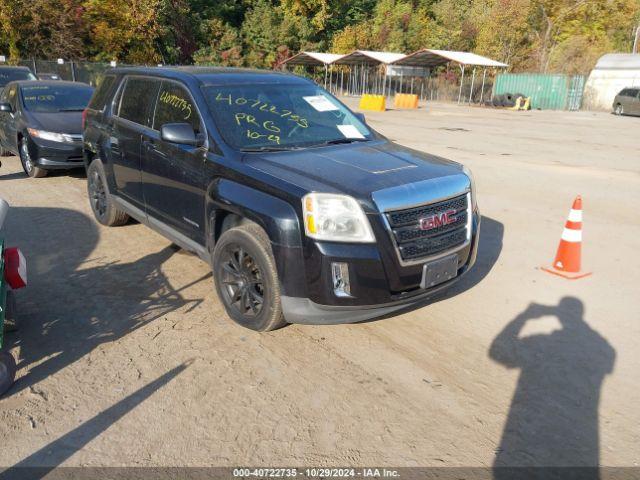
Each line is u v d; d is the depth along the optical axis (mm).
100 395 3141
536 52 48906
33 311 4168
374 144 4508
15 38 31125
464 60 36188
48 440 2770
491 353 3668
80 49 33938
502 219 7098
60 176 9109
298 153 4047
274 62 47281
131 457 2650
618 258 5637
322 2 48688
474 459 2668
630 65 35500
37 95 9305
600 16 50688
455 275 3795
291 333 3893
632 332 4000
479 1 52531
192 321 4047
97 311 4191
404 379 3340
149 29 36938
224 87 4578
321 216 3318
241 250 3783
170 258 5328
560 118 26719
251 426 2883
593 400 3158
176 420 2926
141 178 5074
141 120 5125
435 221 3594
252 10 48531
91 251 5504
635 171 10883
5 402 3074
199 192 4215
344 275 3334
